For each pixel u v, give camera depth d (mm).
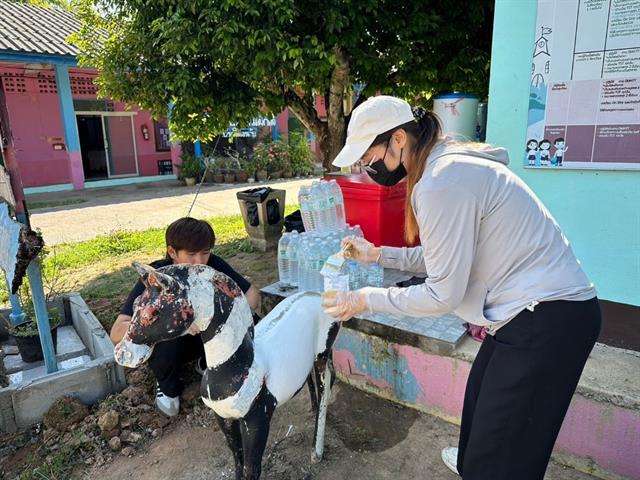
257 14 4266
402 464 2408
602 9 2738
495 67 3193
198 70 5211
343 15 4688
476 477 1676
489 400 1609
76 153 13109
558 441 2363
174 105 5277
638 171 2818
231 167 14680
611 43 2750
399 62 5508
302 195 3826
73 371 2818
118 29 5734
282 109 5988
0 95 2770
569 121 2971
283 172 15328
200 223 2459
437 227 1445
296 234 3525
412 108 1659
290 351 1990
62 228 8242
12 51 10195
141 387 2973
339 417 2773
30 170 13172
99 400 2902
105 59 5391
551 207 3170
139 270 1532
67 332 3996
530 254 1519
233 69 5090
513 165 3258
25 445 2594
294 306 2170
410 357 2762
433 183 1442
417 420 2736
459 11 5270
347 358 3035
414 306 1563
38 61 10680
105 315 4227
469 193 1424
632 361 2412
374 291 1665
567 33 2873
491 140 3312
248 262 5547
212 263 2893
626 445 2178
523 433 1578
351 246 2115
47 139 13375
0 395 2621
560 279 1523
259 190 5977
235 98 5340
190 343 2799
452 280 1475
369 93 5801
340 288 1759
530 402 1548
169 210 9828
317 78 5086
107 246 6574
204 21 4527
